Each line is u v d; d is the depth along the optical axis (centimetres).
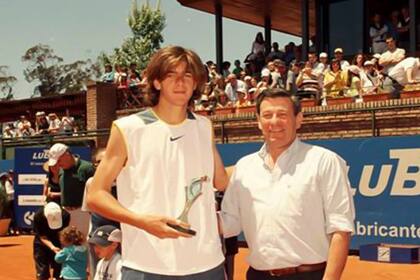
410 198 1156
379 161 1199
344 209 344
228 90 1864
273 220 351
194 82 314
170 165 310
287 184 351
